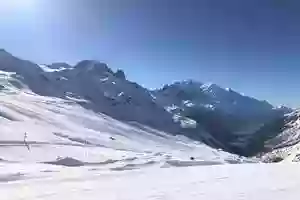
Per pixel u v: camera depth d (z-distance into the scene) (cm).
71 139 12194
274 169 2527
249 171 2408
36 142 8488
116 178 2188
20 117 14012
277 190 1378
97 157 7338
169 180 1928
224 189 1460
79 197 1402
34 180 2197
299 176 1945
